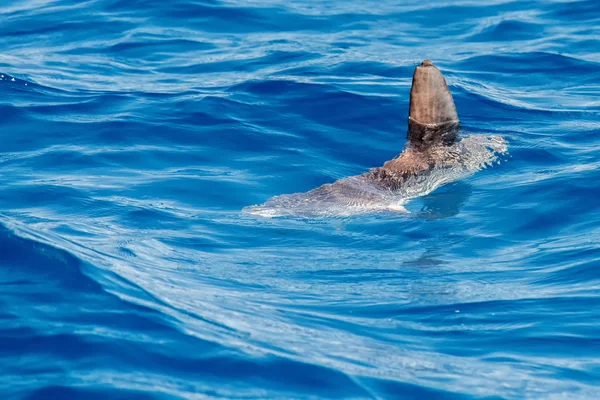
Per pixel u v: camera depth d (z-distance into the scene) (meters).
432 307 31.27
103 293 30.08
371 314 30.69
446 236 37.78
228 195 42.62
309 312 30.67
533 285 32.91
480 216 39.56
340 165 46.81
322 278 33.84
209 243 37.00
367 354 27.58
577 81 58.84
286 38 69.19
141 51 66.69
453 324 29.98
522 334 29.25
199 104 53.62
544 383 26.12
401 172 43.28
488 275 33.97
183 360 26.27
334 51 65.50
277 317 30.02
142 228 38.16
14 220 36.25
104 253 34.31
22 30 71.31
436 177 43.25
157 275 32.84
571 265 34.38
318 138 49.69
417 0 78.75
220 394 24.58
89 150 47.28
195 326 28.45
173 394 24.38
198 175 44.66
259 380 25.47
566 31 68.69
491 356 27.84
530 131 49.78
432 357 27.66
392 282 33.44
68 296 29.72
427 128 44.03
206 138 49.25
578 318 30.19
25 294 29.66
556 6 74.62
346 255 36.06
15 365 25.58
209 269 34.28
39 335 27.14
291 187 44.16
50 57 64.94
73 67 62.59
